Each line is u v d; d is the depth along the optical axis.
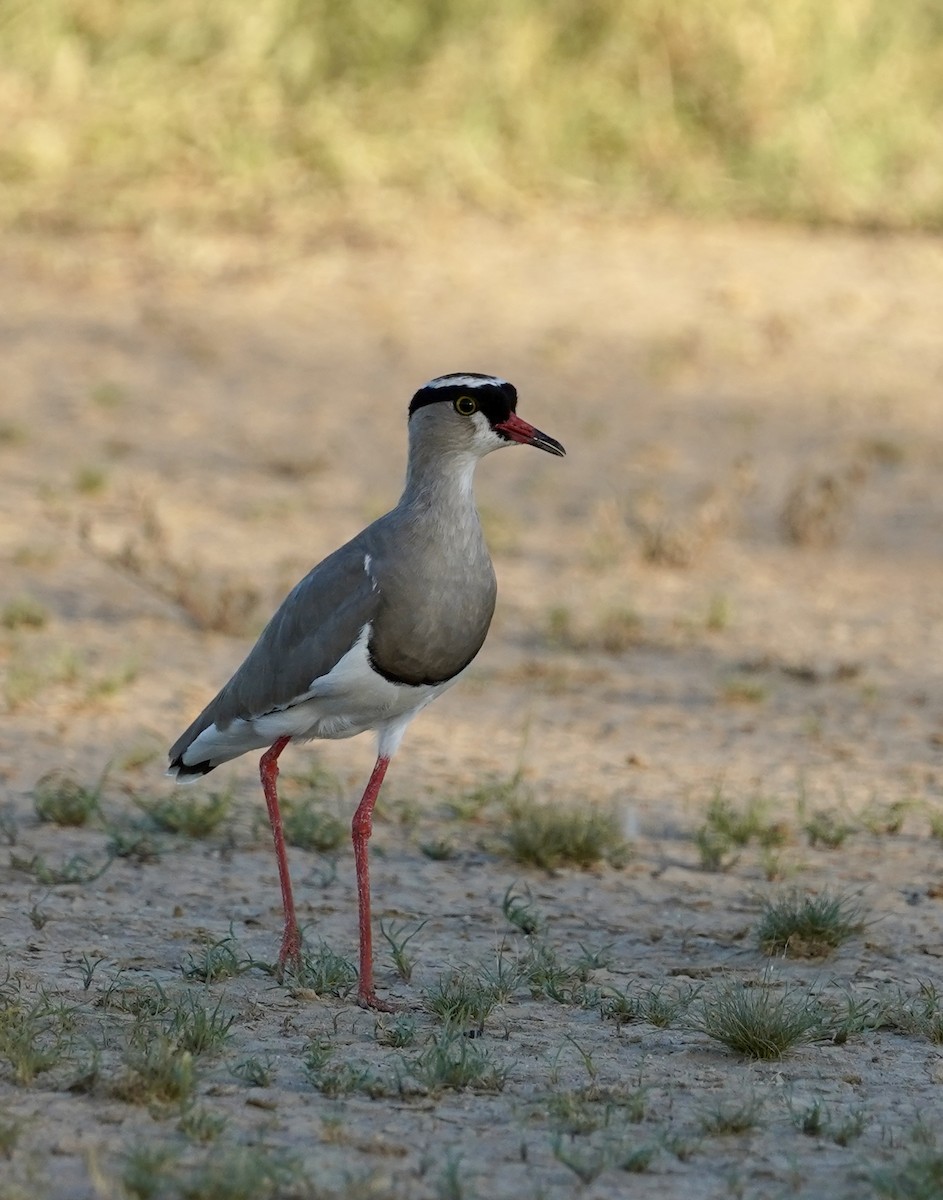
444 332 24.48
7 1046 6.83
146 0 29.89
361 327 24.59
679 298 25.97
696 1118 6.71
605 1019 7.87
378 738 8.35
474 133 29.62
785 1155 6.39
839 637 15.27
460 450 8.07
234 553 16.70
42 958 8.19
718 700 13.53
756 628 15.43
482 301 25.61
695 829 10.83
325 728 8.30
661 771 11.89
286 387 22.42
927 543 18.06
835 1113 6.84
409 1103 6.70
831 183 29.50
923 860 10.38
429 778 11.55
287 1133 6.34
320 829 10.27
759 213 29.45
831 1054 7.54
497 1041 7.50
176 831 10.32
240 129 29.16
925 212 29.38
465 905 9.46
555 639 14.80
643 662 14.45
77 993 7.73
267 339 24.06
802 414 22.16
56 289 25.34
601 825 10.34
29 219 27.61
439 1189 5.86
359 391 22.45
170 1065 6.62
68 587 15.51
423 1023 7.71
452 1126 6.50
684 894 9.78
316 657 8.00
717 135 30.50
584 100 30.22
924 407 22.52
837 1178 6.21
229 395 22.05
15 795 10.78
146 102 29.14
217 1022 7.42
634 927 9.24
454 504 8.09
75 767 11.38
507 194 29.14
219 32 29.91
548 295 25.91
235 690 8.31
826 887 9.55
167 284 25.72
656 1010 7.85
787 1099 6.93
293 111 29.45
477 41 30.30
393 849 10.31
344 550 8.16
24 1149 6.06
